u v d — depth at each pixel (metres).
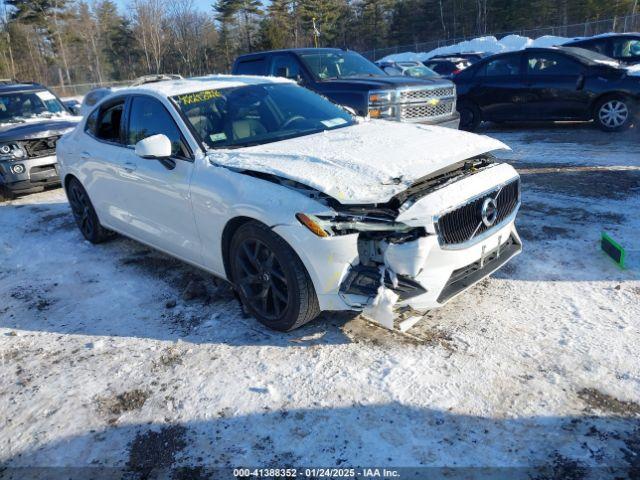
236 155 3.78
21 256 5.70
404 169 3.20
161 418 2.89
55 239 6.18
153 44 62.22
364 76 8.91
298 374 3.15
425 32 60.84
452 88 8.73
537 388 2.85
